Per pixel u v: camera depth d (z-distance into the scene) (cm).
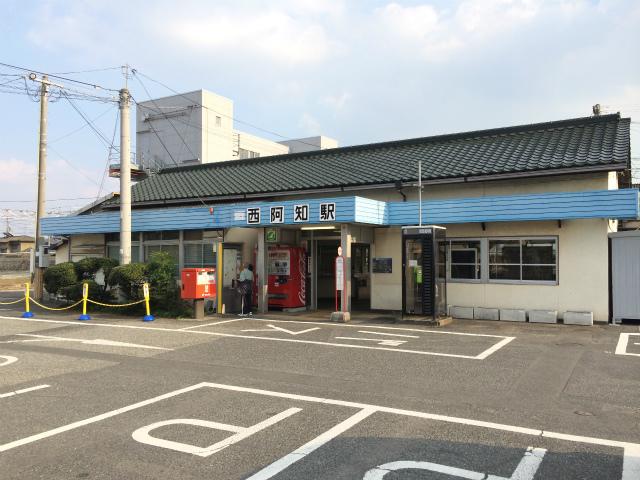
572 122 1543
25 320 1425
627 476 410
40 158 2022
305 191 1628
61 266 1688
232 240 1706
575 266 1272
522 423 535
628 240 1216
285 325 1278
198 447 480
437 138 1781
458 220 1340
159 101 4819
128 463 446
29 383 723
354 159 1842
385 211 1441
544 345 961
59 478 419
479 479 407
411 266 1320
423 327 1205
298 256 1581
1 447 486
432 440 489
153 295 1498
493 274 1381
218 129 4784
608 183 1270
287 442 489
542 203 1227
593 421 541
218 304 1512
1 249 6256
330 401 621
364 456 454
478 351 912
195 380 732
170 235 1844
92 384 715
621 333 1091
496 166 1374
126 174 1655
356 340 1041
